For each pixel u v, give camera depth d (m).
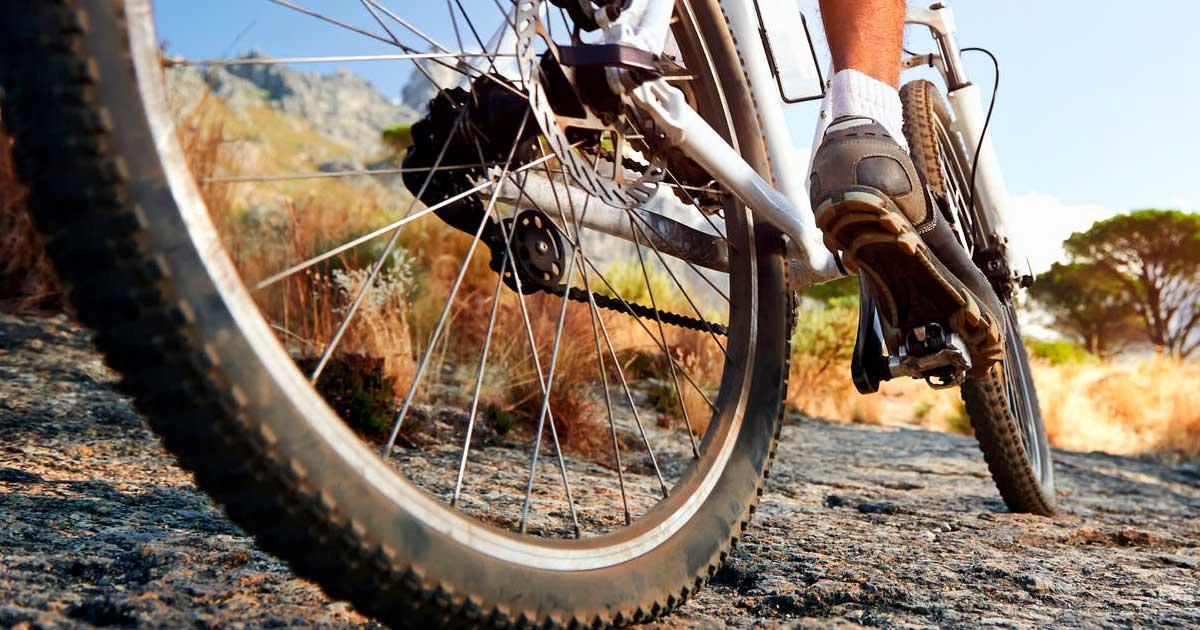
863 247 1.19
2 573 1.03
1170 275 28.11
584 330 4.26
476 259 5.07
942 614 1.19
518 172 1.11
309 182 5.80
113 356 0.62
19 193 3.58
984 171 2.00
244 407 0.64
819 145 1.27
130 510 1.42
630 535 1.03
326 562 0.69
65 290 0.61
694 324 1.42
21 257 3.60
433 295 4.69
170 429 0.64
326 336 3.54
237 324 0.65
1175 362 11.62
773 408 1.35
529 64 1.01
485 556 0.80
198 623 0.92
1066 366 15.08
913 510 2.28
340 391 2.63
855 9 1.27
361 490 0.71
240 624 0.93
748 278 1.38
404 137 18.30
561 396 3.43
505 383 3.49
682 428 4.03
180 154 0.65
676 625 1.06
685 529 1.11
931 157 1.75
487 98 1.05
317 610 1.00
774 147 1.45
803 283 1.53
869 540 1.75
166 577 1.07
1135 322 28.95
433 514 0.77
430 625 0.76
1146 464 5.64
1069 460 5.14
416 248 5.47
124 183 0.61
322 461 0.68
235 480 0.65
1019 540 1.88
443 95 1.10
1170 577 1.54
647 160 1.28
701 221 1.54
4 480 1.52
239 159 4.36
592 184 1.13
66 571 1.08
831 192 1.18
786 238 1.45
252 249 3.96
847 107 1.25
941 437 5.18
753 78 1.45
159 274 0.61
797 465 3.43
